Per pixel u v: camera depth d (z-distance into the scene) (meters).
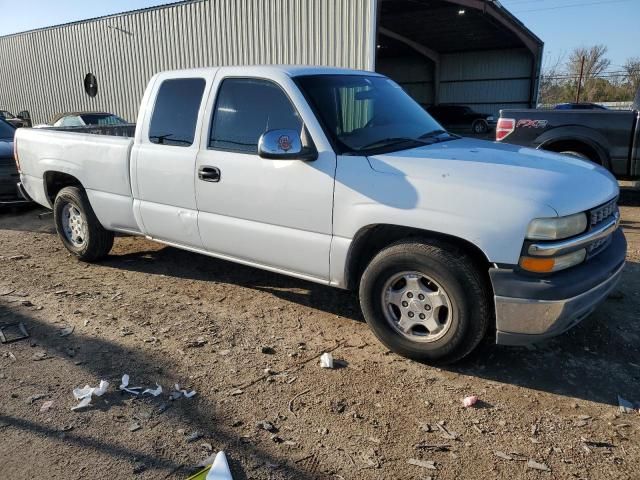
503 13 27.08
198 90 4.52
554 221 3.10
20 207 9.00
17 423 3.01
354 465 2.67
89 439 2.87
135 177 4.95
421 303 3.53
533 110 8.66
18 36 24.05
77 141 5.48
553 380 3.44
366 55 13.49
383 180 3.51
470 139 4.51
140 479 2.57
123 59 19.94
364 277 3.70
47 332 4.14
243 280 5.27
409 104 4.68
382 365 3.62
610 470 2.62
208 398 3.24
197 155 4.44
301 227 3.92
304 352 3.81
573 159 3.91
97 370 3.57
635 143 7.98
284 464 2.67
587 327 4.12
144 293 4.96
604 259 3.46
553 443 2.83
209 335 4.07
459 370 3.56
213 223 4.43
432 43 33.22
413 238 3.54
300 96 3.90
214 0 16.61
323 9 14.08
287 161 3.91
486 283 3.37
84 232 5.76
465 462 2.69
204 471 2.61
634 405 3.16
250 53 16.08
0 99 26.38
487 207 3.19
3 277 5.45
